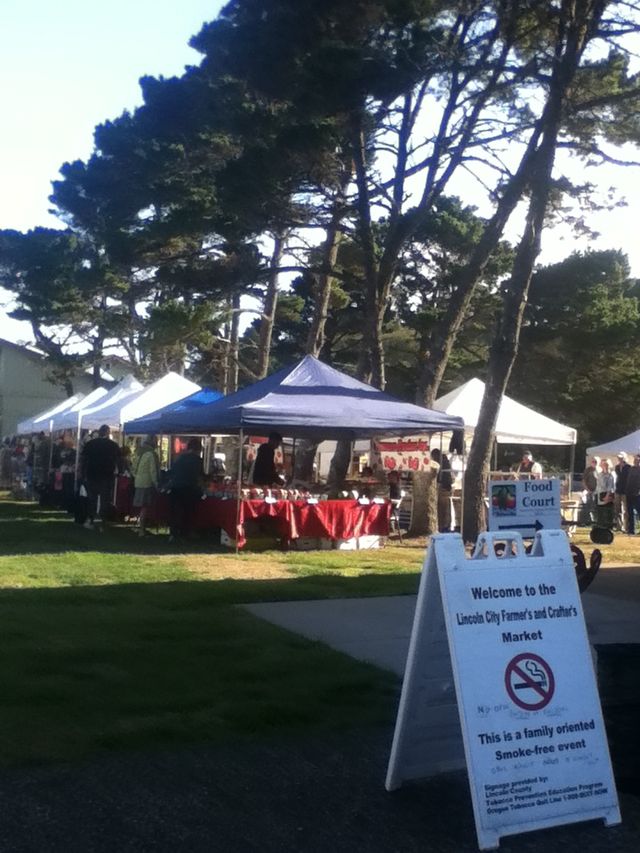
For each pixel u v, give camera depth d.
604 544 19.38
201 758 5.62
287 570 13.27
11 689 6.70
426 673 5.11
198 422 16.11
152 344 27.91
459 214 40.97
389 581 12.23
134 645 8.19
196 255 25.03
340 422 15.59
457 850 4.54
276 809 4.95
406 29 18.34
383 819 4.87
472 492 17.81
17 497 29.05
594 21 17.20
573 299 44.38
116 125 30.45
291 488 17.42
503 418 22.05
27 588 10.82
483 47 19.08
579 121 19.06
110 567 12.90
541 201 17.75
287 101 20.50
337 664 7.78
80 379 50.62
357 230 21.81
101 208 33.53
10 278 38.59
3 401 49.97
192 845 4.49
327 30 19.36
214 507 16.34
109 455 18.70
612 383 46.09
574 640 4.99
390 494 19.00
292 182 20.97
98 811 4.83
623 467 22.80
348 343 45.66
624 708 5.36
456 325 20.38
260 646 8.35
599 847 4.61
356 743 5.97
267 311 32.97
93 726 6.05
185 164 28.56
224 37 21.27
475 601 4.81
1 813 4.76
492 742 4.62
